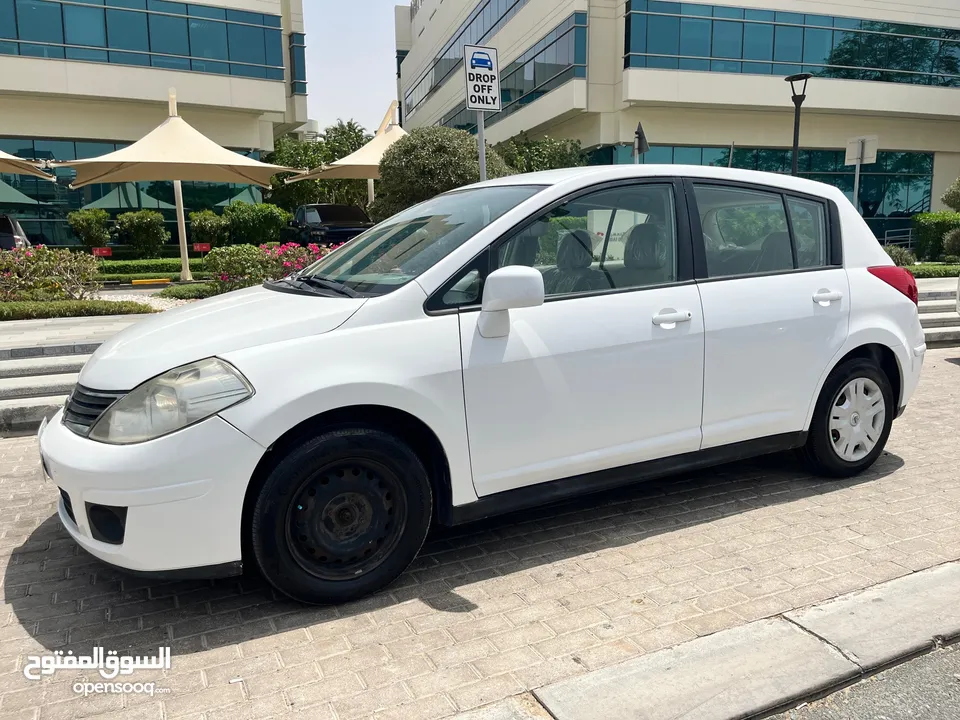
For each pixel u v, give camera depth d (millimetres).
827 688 2584
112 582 3420
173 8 23188
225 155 14195
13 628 3033
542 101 26016
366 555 3184
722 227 4016
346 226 17922
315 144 30266
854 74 24891
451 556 3631
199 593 3309
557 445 3498
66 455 2932
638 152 12430
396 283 3332
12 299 10172
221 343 3023
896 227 27750
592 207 3684
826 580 3295
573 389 3488
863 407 4477
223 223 21500
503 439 3363
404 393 3104
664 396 3734
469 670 2699
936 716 2471
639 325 3635
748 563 3479
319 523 3059
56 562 3625
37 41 21531
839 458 4438
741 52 23422
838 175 26703
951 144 27688
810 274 4227
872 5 24625
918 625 2906
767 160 25641
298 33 29359
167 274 17516
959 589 3172
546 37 25516
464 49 6699
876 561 3465
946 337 9328
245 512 2961
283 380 2934
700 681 2590
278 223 22141
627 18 22422
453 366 3213
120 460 2807
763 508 4141
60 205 22938
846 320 4277
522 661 2746
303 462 2959
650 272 3793
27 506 4363
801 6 23781
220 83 24188
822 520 3959
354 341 3090
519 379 3359
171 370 2941
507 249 3457
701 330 3795
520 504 3473
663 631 2920
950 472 4676
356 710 2488
